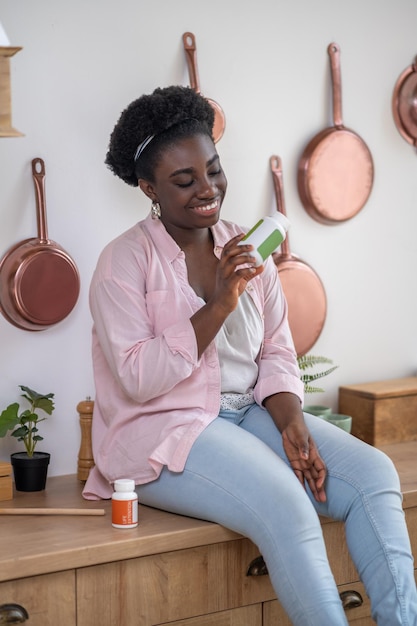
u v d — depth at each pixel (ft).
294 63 9.26
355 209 9.59
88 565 6.30
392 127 9.91
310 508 6.40
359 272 9.87
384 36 9.75
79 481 8.09
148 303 7.13
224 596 6.91
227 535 6.81
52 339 8.20
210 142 7.13
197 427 6.91
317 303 9.39
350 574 7.41
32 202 8.01
